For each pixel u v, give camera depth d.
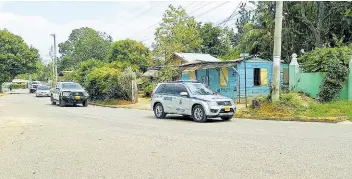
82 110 23.17
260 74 26.95
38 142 9.99
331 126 12.75
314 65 21.14
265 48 34.50
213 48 51.97
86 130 12.38
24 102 33.59
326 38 32.03
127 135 10.97
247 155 7.64
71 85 28.69
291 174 6.07
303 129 11.88
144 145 9.13
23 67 64.81
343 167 6.45
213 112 14.71
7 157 8.05
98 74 32.25
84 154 8.16
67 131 12.20
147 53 49.06
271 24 32.91
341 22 30.83
